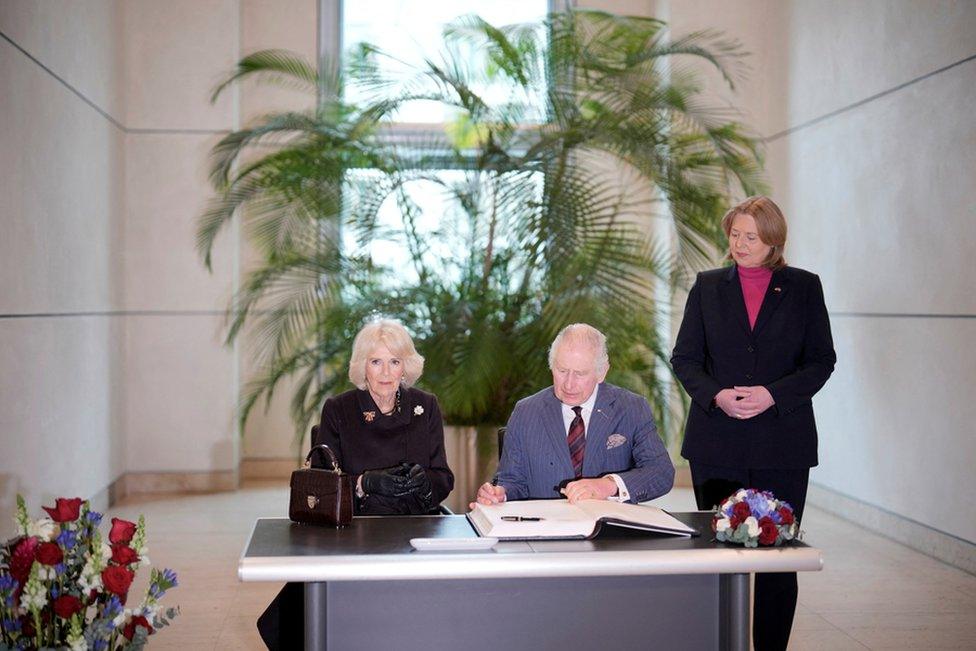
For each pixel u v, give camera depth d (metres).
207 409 7.77
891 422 5.97
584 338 3.20
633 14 8.40
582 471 3.26
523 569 2.43
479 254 5.66
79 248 6.15
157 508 7.08
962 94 5.11
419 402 3.65
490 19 8.48
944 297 5.34
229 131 7.67
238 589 4.98
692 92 5.95
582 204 5.39
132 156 7.62
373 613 2.62
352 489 2.96
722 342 3.61
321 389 5.44
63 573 2.61
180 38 7.62
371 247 5.76
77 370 6.12
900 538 5.89
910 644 4.13
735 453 3.55
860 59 6.26
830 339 3.60
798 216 7.29
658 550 2.52
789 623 3.51
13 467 4.83
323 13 8.33
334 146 5.77
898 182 5.82
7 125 4.73
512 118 5.79
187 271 7.71
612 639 2.68
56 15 5.62
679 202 5.45
